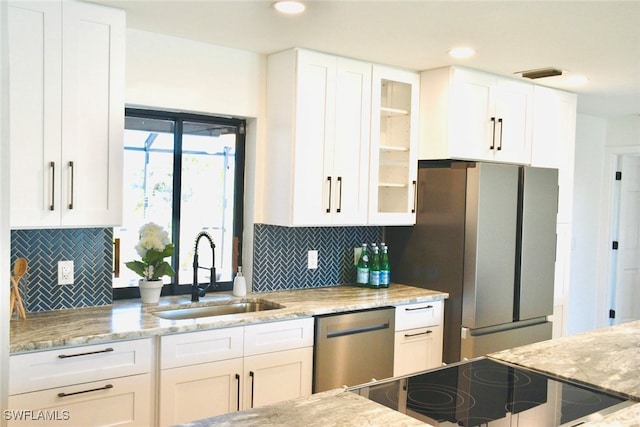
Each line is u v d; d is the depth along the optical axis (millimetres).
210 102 3152
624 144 5254
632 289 5664
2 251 1290
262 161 3365
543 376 1961
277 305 3080
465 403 1679
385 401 1679
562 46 2941
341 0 2346
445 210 3564
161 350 2447
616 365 2080
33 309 2682
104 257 2883
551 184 3809
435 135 3590
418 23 2629
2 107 1275
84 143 2457
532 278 3711
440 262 3594
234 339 2658
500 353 2252
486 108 3662
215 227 3350
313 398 1602
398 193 3748
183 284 3248
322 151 3246
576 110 4609
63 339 2199
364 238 3920
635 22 2512
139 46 2904
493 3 2322
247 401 2717
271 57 3301
